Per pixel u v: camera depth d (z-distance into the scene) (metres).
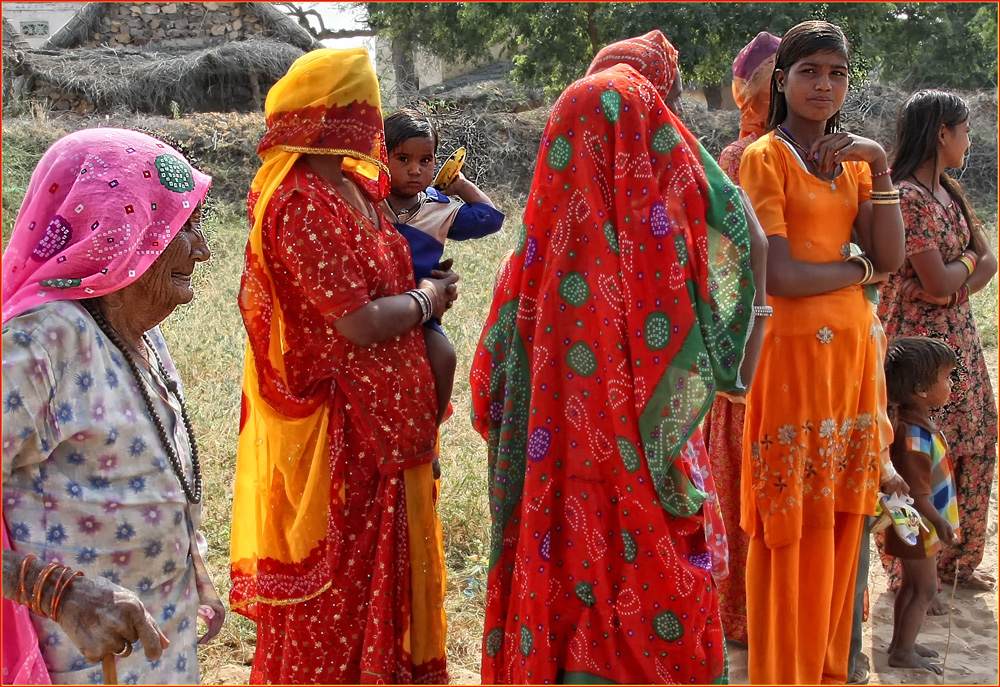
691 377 2.46
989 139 18.58
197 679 2.39
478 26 20.89
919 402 3.84
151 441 2.23
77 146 2.17
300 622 2.79
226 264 10.37
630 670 2.51
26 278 2.12
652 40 2.72
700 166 2.55
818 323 3.19
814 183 3.21
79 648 2.02
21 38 28.70
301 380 2.78
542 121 17.86
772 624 3.26
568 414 2.49
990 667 3.86
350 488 2.78
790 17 18.83
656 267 2.46
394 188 3.46
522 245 2.56
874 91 19.25
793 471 3.21
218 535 4.82
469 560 4.61
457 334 7.65
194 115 17.00
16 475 2.07
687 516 2.50
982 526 4.51
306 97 2.68
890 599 4.56
